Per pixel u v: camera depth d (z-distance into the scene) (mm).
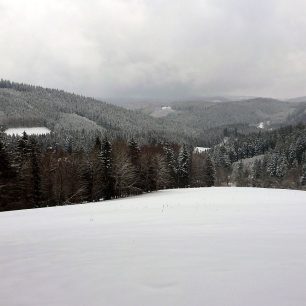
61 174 47719
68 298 5027
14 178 39500
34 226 14875
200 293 4918
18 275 6414
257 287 5051
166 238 9359
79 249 8484
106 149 55250
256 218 13906
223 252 7316
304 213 16078
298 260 6516
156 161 63906
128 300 4809
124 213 19328
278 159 127188
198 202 28031
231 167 141000
